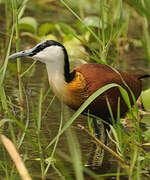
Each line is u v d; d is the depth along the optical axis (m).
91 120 11.37
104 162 9.43
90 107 10.56
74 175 8.70
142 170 8.98
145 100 12.39
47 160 9.29
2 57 15.35
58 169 8.91
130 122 11.86
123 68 15.50
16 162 7.36
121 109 10.88
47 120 11.44
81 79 10.44
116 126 10.05
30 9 20.69
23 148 9.82
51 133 10.65
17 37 11.79
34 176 8.58
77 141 10.39
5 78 14.03
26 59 15.85
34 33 17.27
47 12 20.55
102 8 11.25
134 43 17.61
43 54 10.52
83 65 10.82
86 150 9.97
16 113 11.77
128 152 9.93
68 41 16.55
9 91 13.11
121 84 10.65
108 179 8.70
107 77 10.55
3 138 7.57
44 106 12.33
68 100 10.60
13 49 15.77
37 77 14.34
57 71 10.50
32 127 10.98
